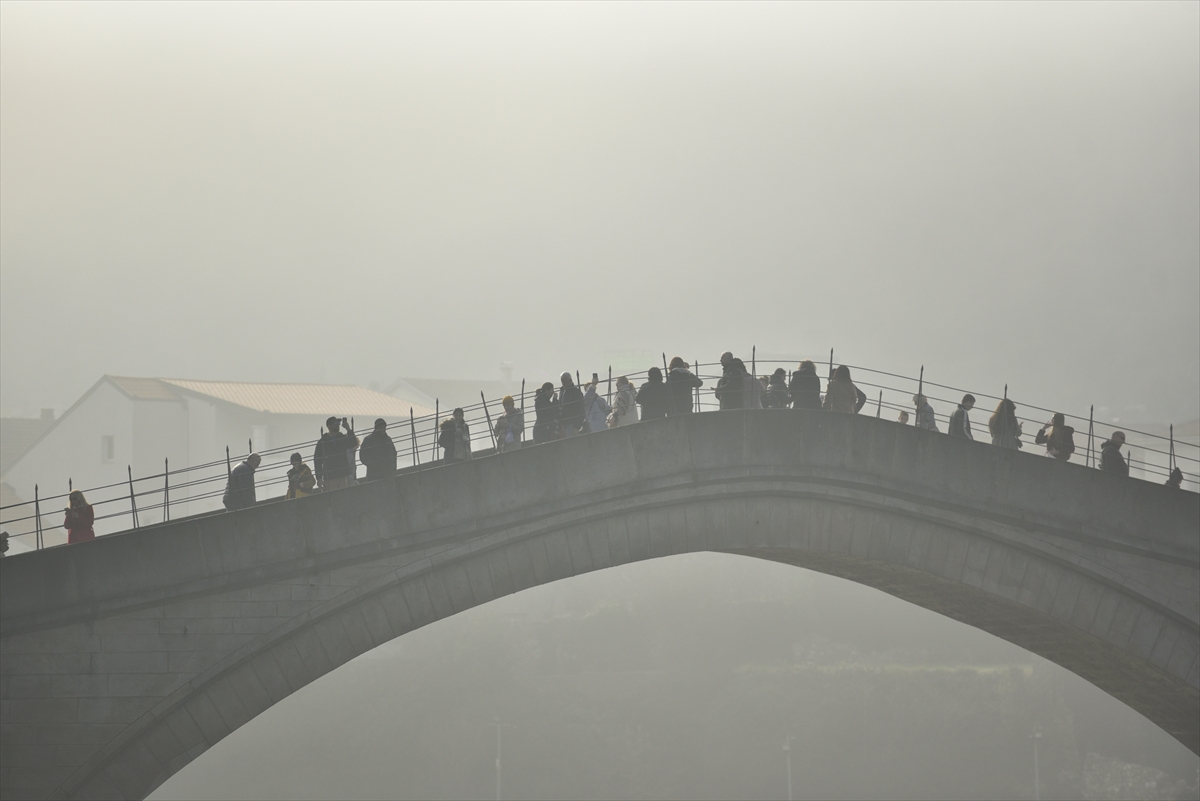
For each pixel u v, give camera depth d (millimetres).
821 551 63000
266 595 54594
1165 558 61812
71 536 56156
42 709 52281
